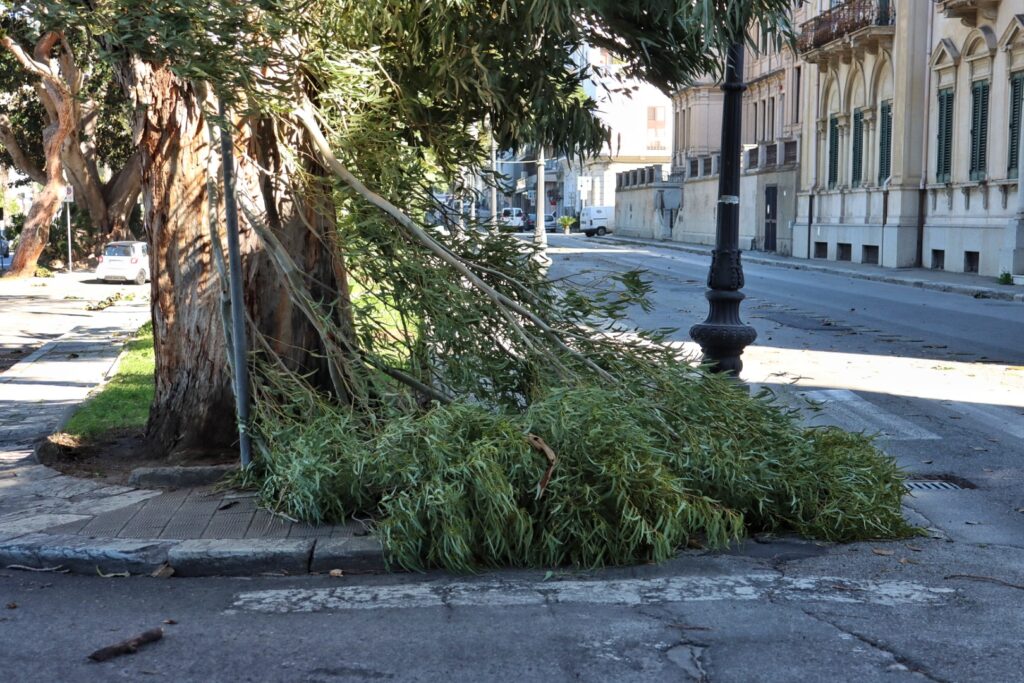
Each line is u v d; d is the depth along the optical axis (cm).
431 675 454
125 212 4719
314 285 829
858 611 533
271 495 688
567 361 765
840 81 4103
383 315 790
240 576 597
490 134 893
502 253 832
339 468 649
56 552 605
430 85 828
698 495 657
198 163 815
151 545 610
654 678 449
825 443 728
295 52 791
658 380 742
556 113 849
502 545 600
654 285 2969
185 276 826
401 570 604
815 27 4191
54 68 4012
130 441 912
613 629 507
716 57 855
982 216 3158
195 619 528
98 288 3722
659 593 562
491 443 616
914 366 1466
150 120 811
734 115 895
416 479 614
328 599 556
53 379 1365
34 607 548
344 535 630
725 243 910
